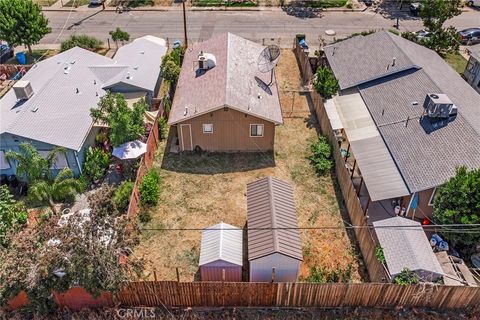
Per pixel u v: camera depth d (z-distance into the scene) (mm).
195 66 35688
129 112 29391
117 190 26750
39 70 34625
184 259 23875
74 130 28359
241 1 57406
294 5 56875
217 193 28281
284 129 34312
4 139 27000
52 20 52719
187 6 56500
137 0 57969
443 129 26203
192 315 20766
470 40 47219
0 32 40469
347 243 24891
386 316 20688
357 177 29172
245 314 20922
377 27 51000
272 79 34781
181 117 29859
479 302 20625
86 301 20672
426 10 44781
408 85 31266
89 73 34438
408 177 24625
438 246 23453
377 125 29188
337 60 37562
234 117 29938
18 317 20438
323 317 20781
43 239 19859
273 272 21406
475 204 21641
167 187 28641
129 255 21875
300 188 28750
